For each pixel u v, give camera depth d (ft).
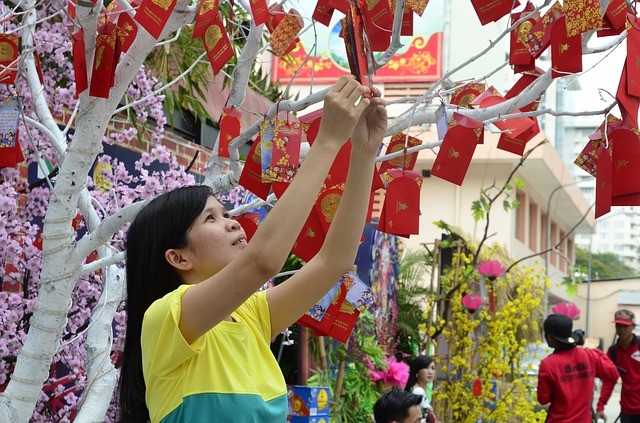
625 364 28.40
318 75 39.42
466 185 51.39
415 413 16.89
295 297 7.37
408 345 31.12
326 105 6.41
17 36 11.37
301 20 10.62
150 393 6.53
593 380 23.58
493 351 26.07
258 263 6.03
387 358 28.22
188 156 21.43
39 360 10.19
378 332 26.91
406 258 34.47
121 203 15.12
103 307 11.60
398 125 9.81
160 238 7.01
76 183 10.17
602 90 8.52
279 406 6.70
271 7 10.80
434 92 10.36
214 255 6.97
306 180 6.23
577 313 27.58
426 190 51.65
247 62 10.80
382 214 9.10
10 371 14.32
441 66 43.27
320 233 9.24
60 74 16.01
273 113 9.37
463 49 44.06
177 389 6.35
